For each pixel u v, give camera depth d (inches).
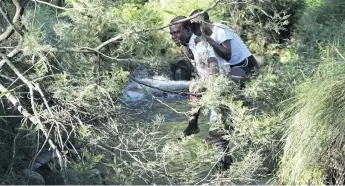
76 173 163.8
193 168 177.3
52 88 177.5
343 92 194.4
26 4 217.0
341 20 382.0
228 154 182.5
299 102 206.4
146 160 178.1
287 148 200.7
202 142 189.3
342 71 203.3
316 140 191.6
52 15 216.5
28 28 185.9
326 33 351.3
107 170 174.7
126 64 199.3
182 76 415.8
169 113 295.9
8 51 194.1
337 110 191.8
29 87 173.2
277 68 251.4
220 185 177.0
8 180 176.7
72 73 192.5
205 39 203.0
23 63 189.9
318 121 192.9
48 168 189.8
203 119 291.6
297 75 241.4
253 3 209.9
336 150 188.7
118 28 200.4
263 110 209.3
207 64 204.8
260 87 201.3
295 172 195.0
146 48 199.3
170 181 170.2
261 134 182.2
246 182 185.3
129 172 174.1
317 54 295.9
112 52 193.9
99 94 180.2
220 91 186.9
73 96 180.2
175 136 182.2
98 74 184.2
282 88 216.7
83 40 196.4
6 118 188.7
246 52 219.3
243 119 181.2
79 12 198.8
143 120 200.2
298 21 464.4
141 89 213.9
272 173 205.8
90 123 184.7
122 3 208.8
